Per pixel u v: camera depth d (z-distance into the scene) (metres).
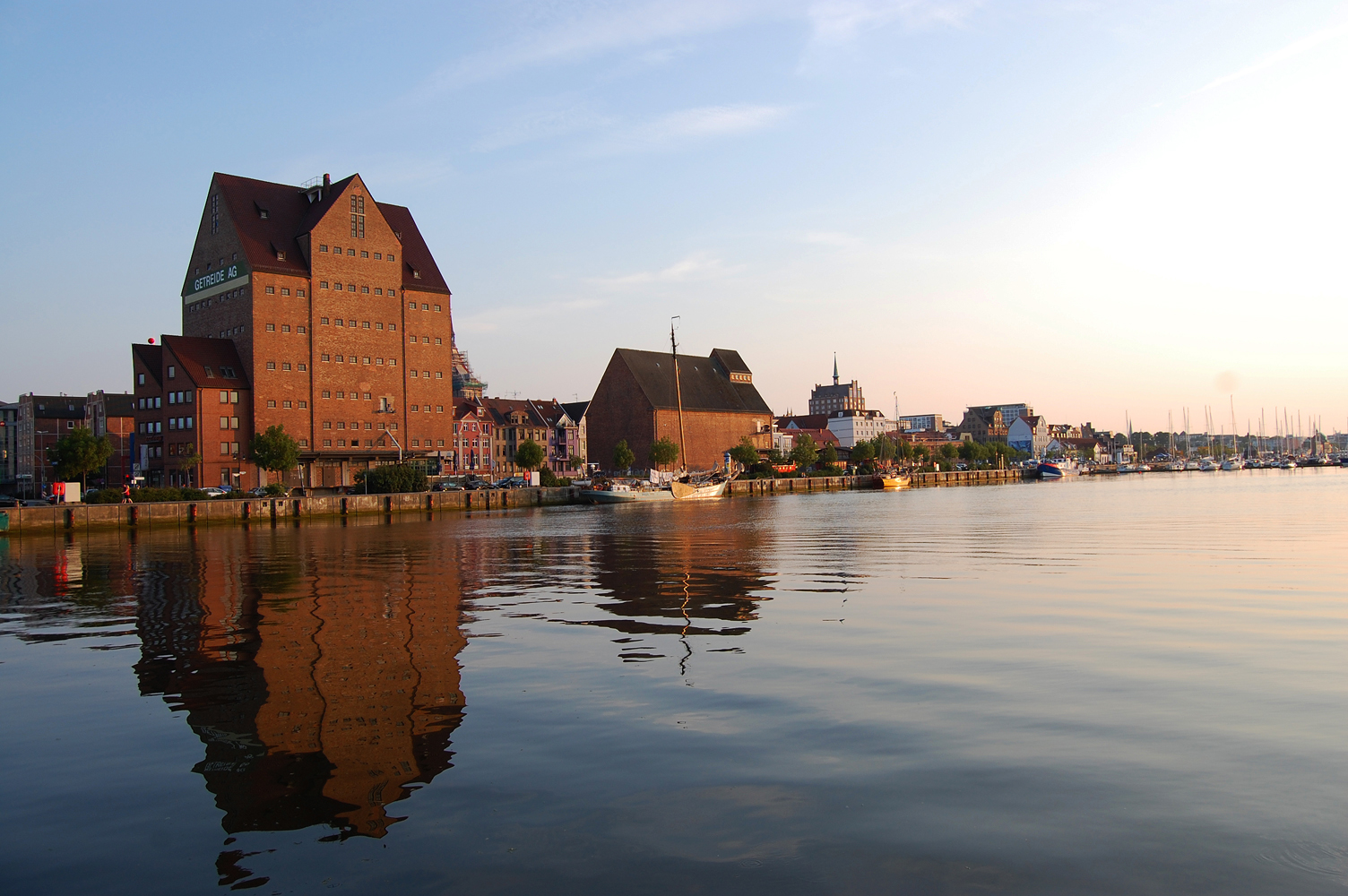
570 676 15.94
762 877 8.05
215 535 72.44
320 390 136.00
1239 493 110.62
